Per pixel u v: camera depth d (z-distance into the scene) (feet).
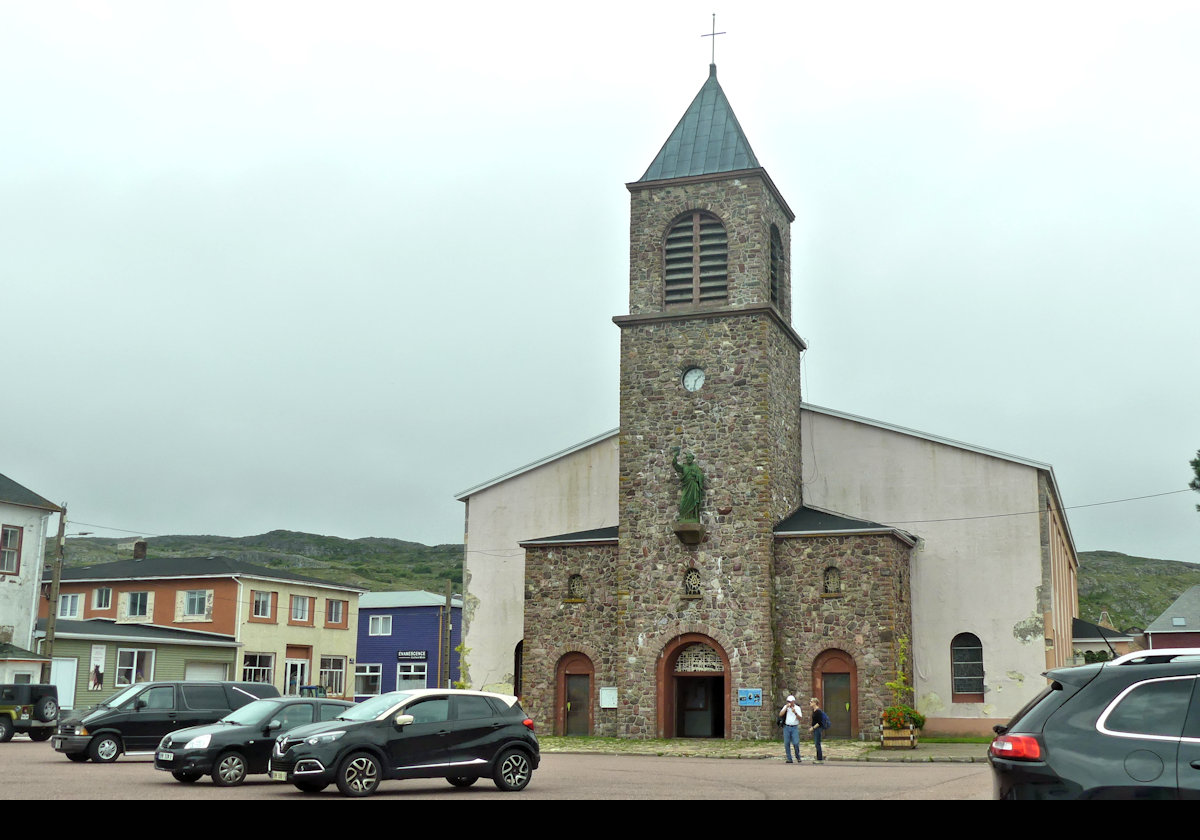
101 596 200.54
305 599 204.64
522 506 141.28
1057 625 131.03
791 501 126.41
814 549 116.57
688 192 127.03
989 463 123.85
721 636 115.96
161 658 169.99
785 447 125.90
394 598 227.61
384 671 222.07
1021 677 118.32
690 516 118.01
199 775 67.62
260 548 560.20
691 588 118.42
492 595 139.95
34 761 84.48
